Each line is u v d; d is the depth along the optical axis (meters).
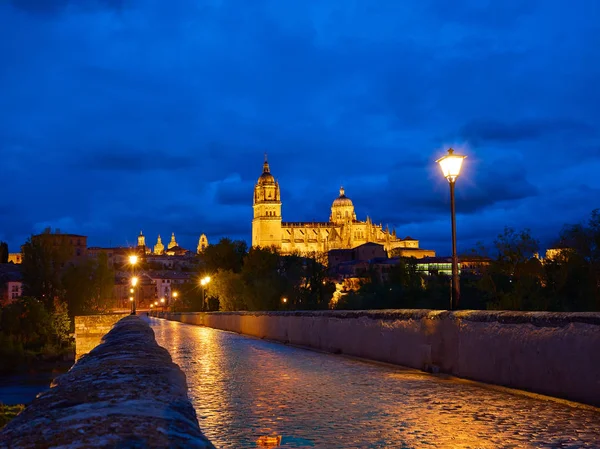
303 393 11.34
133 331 11.23
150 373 4.57
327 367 16.06
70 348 98.06
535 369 10.65
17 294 158.25
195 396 11.09
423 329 14.73
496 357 11.77
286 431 8.02
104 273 115.75
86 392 3.68
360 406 9.86
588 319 9.57
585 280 41.69
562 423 8.30
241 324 38.28
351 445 7.21
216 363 17.47
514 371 11.22
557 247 42.44
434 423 8.41
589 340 9.45
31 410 3.21
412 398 10.57
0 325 95.81
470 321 12.73
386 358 16.83
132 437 2.62
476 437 7.52
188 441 2.68
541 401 10.05
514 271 43.38
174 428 2.86
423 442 7.31
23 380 80.12
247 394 11.29
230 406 10.00
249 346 25.30
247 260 108.06
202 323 58.81
